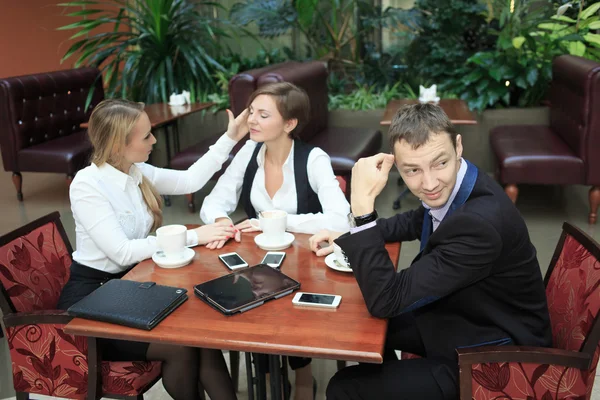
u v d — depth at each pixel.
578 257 1.58
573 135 4.18
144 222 2.02
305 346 1.25
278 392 1.62
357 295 1.50
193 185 2.26
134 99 6.00
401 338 1.78
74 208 1.85
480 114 5.44
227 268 1.69
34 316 1.65
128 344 1.71
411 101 5.16
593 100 3.87
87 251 1.93
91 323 1.40
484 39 6.07
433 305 1.53
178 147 5.40
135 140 1.88
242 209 4.65
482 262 1.35
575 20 5.44
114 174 1.90
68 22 7.63
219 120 5.73
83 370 1.68
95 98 5.85
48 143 5.00
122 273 1.97
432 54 6.04
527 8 5.59
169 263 1.69
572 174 4.04
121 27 7.80
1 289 1.70
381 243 1.41
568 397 1.39
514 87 5.58
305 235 1.96
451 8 5.91
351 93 6.35
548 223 4.16
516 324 1.45
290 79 4.04
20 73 7.36
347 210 2.06
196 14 6.05
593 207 4.08
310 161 2.18
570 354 1.35
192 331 1.33
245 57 7.00
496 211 1.36
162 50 5.90
